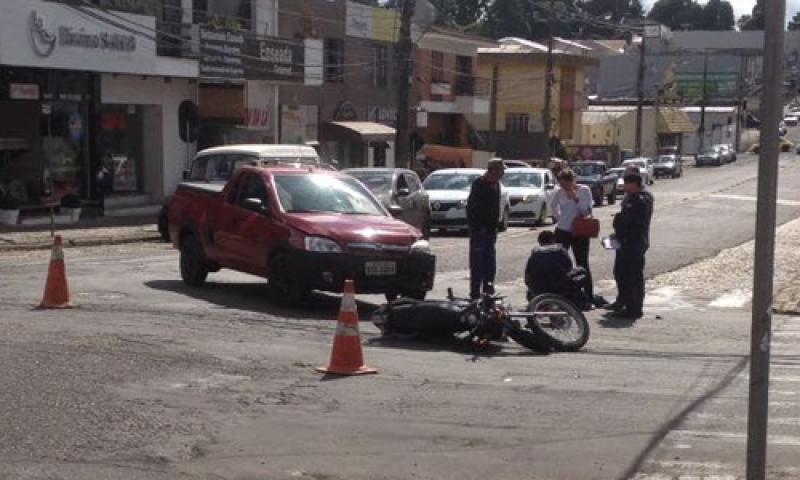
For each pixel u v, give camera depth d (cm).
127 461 625
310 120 4000
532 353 1036
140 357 916
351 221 1283
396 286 1255
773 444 685
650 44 9462
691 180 6444
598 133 8031
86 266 1731
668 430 721
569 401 808
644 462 644
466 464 638
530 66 6481
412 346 1052
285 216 1288
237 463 630
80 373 844
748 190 5291
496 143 6356
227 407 760
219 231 1382
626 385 875
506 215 2770
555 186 3222
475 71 5756
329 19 4084
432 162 4947
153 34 2898
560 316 1059
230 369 888
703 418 757
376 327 1162
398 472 621
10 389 782
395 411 764
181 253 1480
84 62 2655
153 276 1589
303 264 1233
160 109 3162
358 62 4316
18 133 2648
